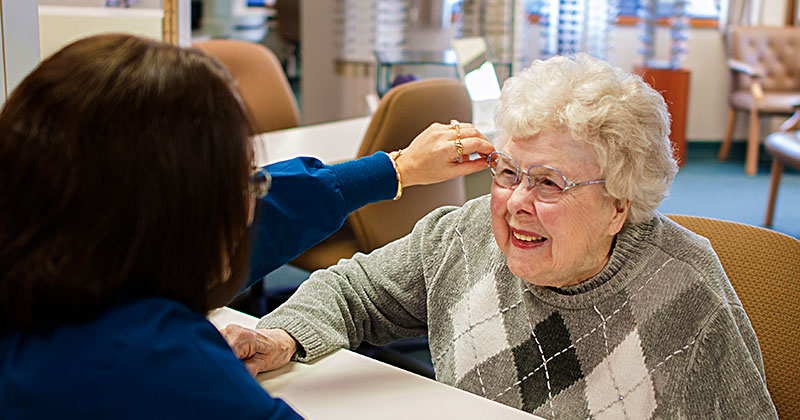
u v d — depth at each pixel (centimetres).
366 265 129
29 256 60
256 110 303
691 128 634
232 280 73
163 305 65
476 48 299
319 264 215
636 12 612
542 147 99
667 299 103
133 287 65
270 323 116
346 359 113
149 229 62
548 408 108
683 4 572
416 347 255
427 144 113
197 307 70
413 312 128
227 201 67
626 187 98
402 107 197
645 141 98
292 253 104
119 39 65
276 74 312
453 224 124
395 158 114
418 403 99
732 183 538
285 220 102
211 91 65
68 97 61
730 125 604
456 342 118
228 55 300
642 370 103
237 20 492
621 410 103
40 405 60
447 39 486
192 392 62
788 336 114
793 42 589
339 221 108
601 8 523
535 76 102
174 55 66
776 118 621
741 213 460
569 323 107
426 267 124
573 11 494
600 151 97
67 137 60
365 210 207
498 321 114
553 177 99
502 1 454
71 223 61
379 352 235
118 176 61
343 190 109
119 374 60
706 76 626
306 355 111
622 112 97
